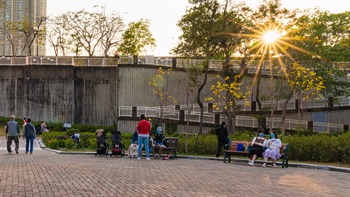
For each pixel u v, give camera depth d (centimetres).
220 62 4256
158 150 2292
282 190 1136
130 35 6506
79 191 994
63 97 4772
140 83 4466
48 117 4781
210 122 4091
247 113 4188
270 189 1148
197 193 1040
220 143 2298
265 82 4297
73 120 4756
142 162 1945
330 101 4341
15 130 2309
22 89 4850
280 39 3541
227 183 1245
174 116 4081
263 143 1917
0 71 4897
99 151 2325
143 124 2108
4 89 4891
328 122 4456
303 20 3675
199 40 3741
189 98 4384
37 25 6719
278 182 1302
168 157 2234
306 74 3491
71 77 4769
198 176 1398
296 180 1370
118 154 2312
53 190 991
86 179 1214
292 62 3488
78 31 6550
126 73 4478
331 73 4125
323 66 4119
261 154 1920
